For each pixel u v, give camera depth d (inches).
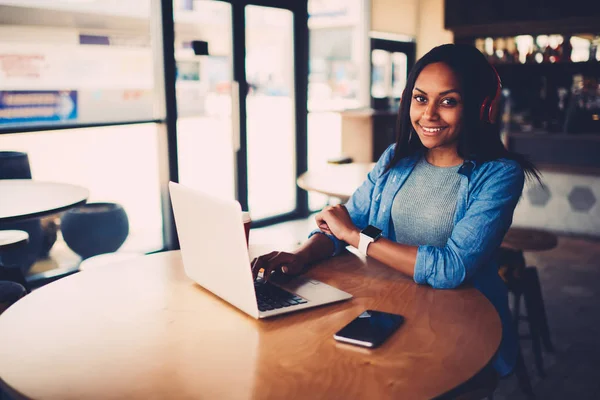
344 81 288.8
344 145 253.1
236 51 189.3
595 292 145.9
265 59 215.2
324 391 35.9
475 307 50.0
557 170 199.5
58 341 43.7
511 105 218.1
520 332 121.0
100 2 175.3
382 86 279.7
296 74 217.8
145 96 194.1
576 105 200.5
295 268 58.4
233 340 43.6
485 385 52.2
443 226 62.0
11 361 40.4
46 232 159.0
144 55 185.0
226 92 196.2
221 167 241.0
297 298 51.2
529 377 102.3
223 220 46.2
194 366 39.5
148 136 244.8
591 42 202.4
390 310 49.3
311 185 118.3
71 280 57.8
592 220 195.9
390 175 67.4
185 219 53.0
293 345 42.7
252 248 68.9
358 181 123.0
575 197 197.9
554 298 141.6
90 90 182.2
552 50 208.2
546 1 198.2
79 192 107.3
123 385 37.0
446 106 57.8
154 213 197.8
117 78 187.2
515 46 218.5
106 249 154.8
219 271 49.6
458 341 43.1
